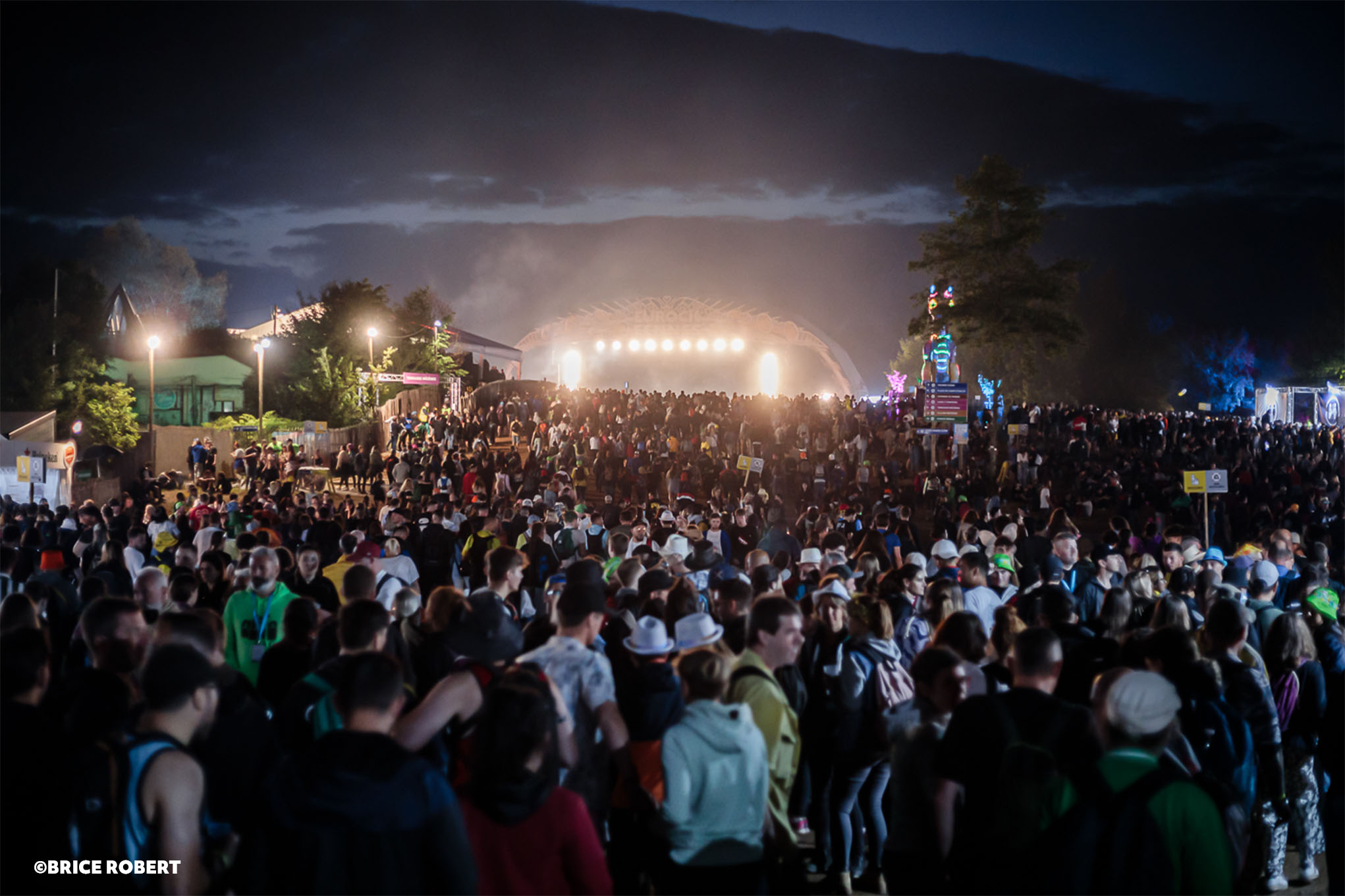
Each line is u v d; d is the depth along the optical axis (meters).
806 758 6.85
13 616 5.70
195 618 4.88
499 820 3.67
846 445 37.00
